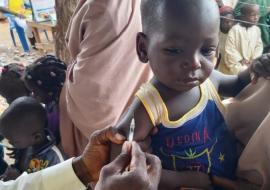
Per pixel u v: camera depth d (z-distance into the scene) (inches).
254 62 32.3
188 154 30.2
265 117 31.1
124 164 24.1
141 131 29.2
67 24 85.4
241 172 32.7
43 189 34.9
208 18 26.0
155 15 26.9
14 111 50.8
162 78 28.0
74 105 52.2
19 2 202.7
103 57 49.3
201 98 30.6
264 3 81.6
